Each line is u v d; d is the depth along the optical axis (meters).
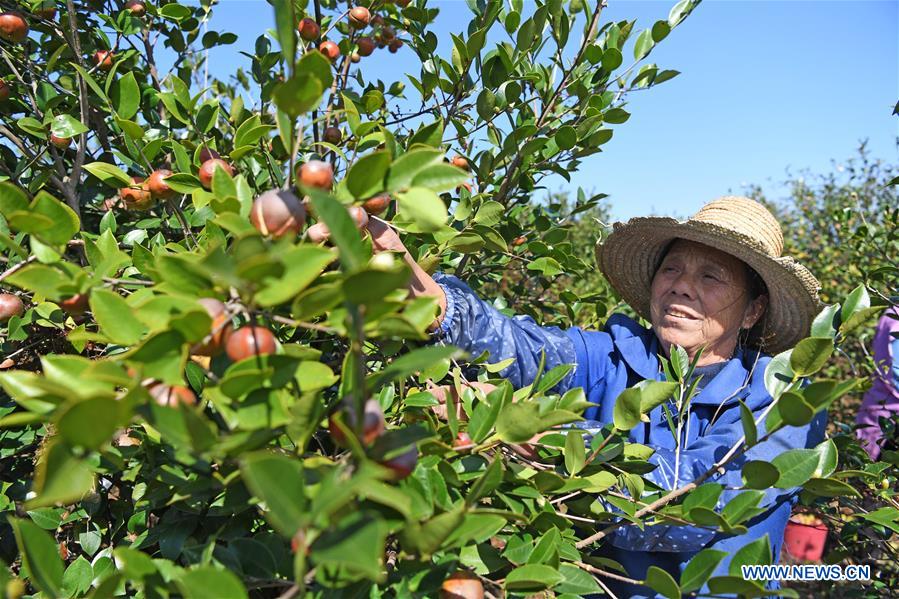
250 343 0.91
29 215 0.95
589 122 2.35
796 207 10.05
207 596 0.81
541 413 1.33
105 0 2.46
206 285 0.95
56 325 1.68
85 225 2.27
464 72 2.28
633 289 2.66
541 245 2.71
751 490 1.31
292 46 0.88
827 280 6.47
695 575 1.21
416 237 1.91
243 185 1.25
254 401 0.92
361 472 0.80
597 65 2.58
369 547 0.73
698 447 1.80
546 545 1.24
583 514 1.58
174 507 1.32
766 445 1.75
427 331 1.81
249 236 0.85
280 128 0.99
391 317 0.87
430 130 1.27
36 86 1.97
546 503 1.34
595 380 2.18
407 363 0.87
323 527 0.79
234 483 1.09
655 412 1.99
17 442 1.74
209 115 1.80
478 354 1.95
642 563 1.82
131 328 0.99
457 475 1.20
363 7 2.25
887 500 2.26
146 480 1.39
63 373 0.89
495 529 1.06
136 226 2.01
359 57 2.50
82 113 1.82
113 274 1.36
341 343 1.76
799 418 1.23
